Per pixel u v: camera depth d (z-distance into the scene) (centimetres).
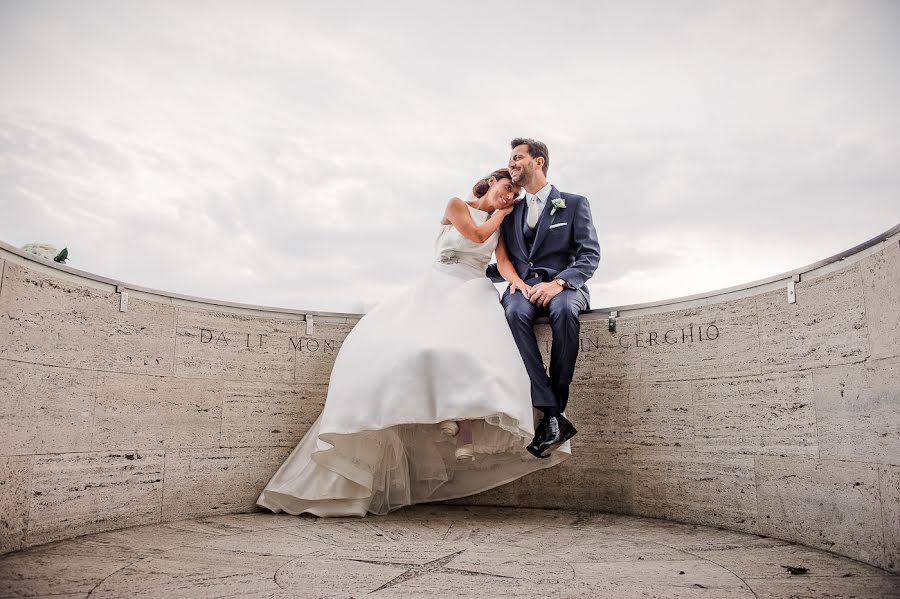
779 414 458
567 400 555
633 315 570
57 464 427
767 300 475
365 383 479
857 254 397
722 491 493
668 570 348
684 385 529
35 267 421
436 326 500
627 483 554
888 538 357
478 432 527
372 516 534
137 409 491
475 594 296
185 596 289
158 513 497
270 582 315
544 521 518
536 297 541
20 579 320
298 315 608
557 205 576
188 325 538
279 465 575
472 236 557
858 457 387
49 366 427
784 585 318
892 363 362
